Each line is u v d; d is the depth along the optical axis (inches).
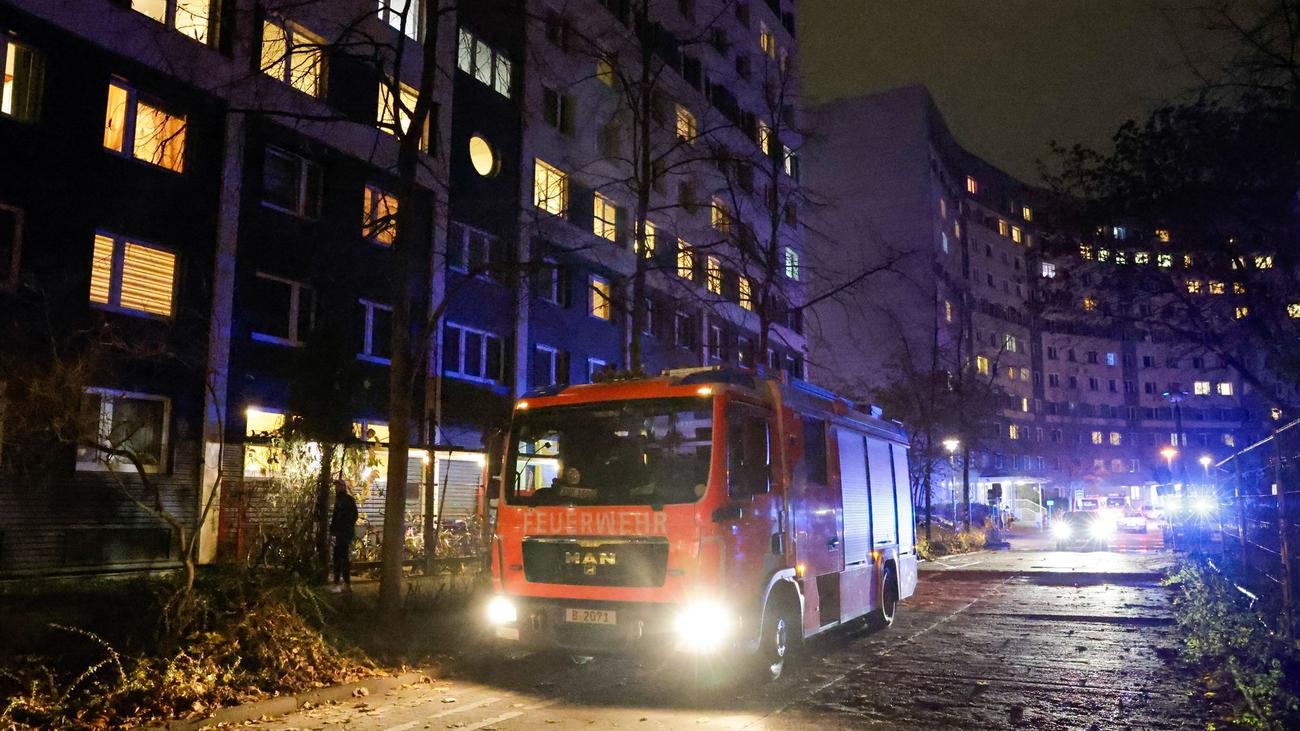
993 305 3336.6
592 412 370.9
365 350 886.4
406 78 941.2
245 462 759.1
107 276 683.4
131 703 298.4
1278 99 625.0
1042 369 3545.8
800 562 400.5
